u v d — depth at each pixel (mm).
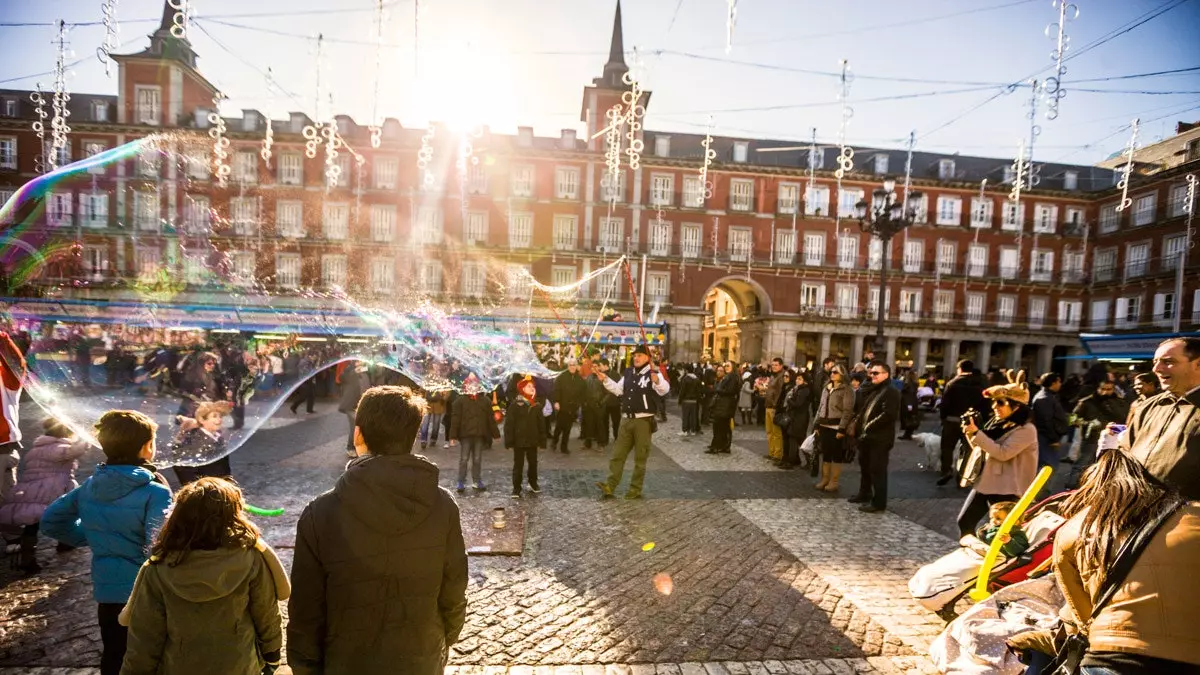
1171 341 2758
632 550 4430
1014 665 2547
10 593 3398
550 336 15891
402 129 29688
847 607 3561
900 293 32750
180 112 25375
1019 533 3117
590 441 9258
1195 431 2393
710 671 2807
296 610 1478
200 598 1684
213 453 3432
